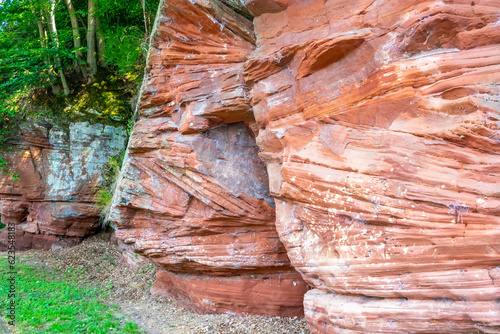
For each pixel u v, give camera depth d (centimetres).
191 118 820
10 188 1648
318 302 578
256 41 712
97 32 1770
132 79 1647
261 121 704
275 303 823
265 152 707
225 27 769
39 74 1714
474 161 435
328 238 564
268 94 682
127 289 1134
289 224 638
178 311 921
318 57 579
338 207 540
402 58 502
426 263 452
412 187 464
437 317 441
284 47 630
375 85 518
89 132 1623
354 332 511
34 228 1669
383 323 484
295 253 623
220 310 860
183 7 779
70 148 1636
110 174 1608
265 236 816
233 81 754
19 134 1661
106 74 1777
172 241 891
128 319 856
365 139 524
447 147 452
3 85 1568
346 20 568
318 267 576
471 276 421
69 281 1216
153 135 897
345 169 536
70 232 1670
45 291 1041
